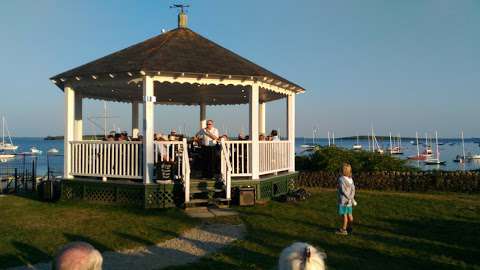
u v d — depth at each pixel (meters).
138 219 10.80
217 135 14.27
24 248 8.38
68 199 13.76
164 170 12.37
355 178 20.09
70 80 13.62
